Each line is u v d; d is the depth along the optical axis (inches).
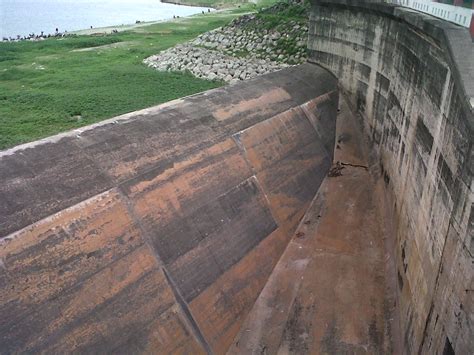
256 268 598.9
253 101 827.4
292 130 822.5
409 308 519.8
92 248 469.7
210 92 818.2
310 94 942.4
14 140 969.5
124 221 508.7
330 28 1019.3
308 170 792.3
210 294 528.4
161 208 547.2
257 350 517.3
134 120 655.1
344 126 952.9
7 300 399.9
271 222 660.7
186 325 487.5
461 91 432.8
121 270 475.8
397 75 739.4
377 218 725.9
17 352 383.2
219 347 505.4
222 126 720.3
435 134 513.7
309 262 636.1
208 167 636.7
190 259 534.6
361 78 937.5
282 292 587.8
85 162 544.1
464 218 392.5
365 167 856.3
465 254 382.0
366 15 889.5
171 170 593.9
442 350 403.2
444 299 413.7
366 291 592.4
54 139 569.0
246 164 690.8
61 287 431.8
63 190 496.7
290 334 534.6
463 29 512.1
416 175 579.8
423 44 610.2
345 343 524.1
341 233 692.1
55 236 454.6
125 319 451.5
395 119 735.7
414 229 555.8
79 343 416.2
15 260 421.1
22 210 455.8
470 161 393.1
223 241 581.0
